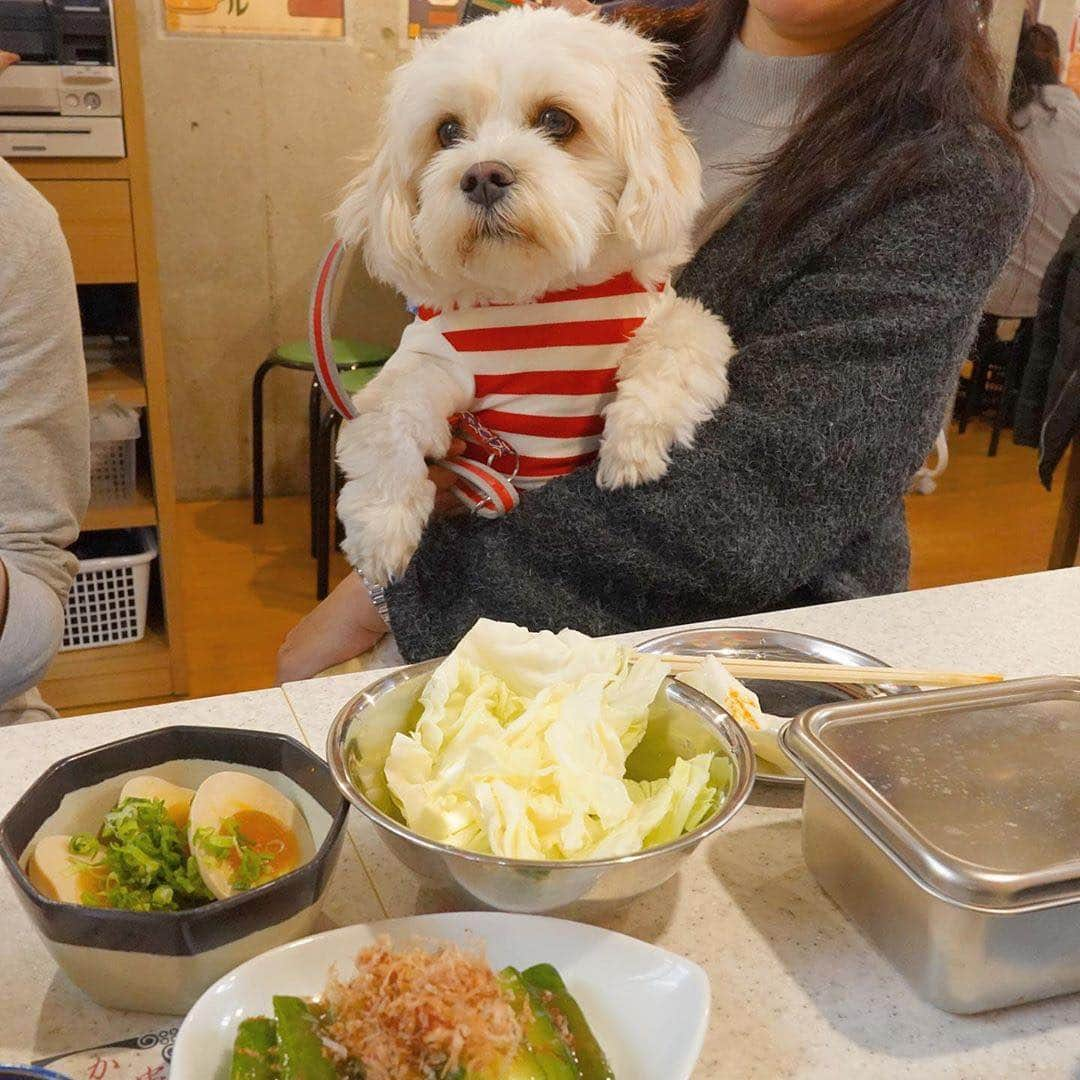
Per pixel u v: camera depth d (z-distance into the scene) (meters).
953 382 1.27
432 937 0.63
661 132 1.19
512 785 0.68
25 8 2.01
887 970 0.70
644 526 1.18
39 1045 0.61
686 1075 0.56
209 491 3.81
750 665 0.92
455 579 1.25
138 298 2.29
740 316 1.30
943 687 0.88
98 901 0.63
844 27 1.30
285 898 0.61
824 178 1.23
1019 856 0.64
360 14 3.43
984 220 1.20
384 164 1.25
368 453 1.24
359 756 0.73
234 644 2.83
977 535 3.64
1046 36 3.20
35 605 1.26
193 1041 0.55
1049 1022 0.66
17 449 1.27
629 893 0.66
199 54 3.35
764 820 0.85
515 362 1.21
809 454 1.17
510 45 1.15
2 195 1.24
